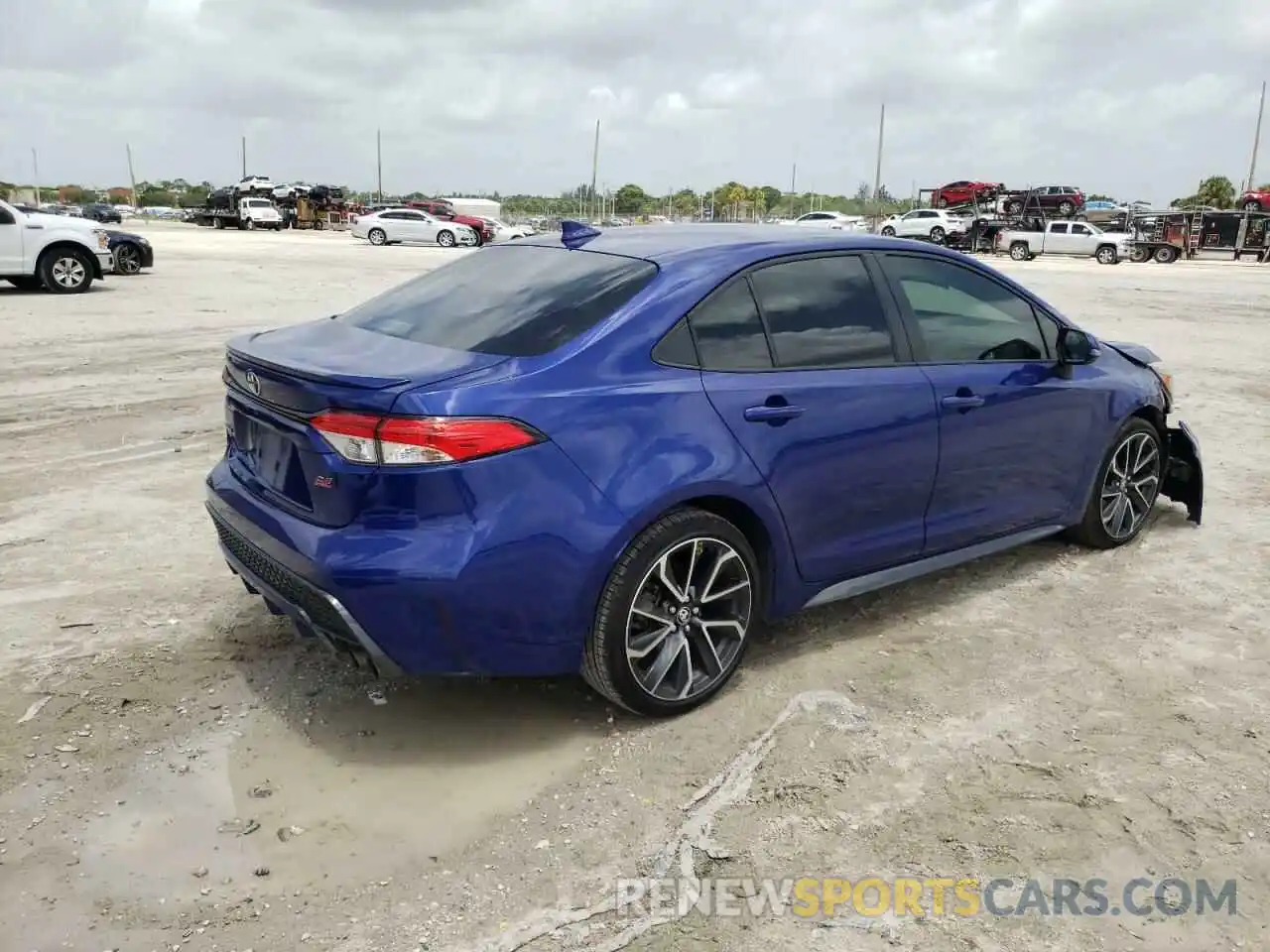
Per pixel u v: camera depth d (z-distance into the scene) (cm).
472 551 291
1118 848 283
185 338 1196
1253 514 582
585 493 306
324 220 5919
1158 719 352
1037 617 436
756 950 245
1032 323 455
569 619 312
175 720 343
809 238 388
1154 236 4528
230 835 284
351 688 367
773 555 361
